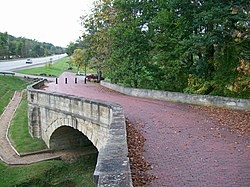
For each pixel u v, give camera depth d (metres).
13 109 38.31
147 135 12.40
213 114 17.58
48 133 24.98
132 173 8.17
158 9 31.05
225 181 7.82
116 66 35.06
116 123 10.34
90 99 18.28
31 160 22.92
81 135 26.67
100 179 5.04
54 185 20.81
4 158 22.94
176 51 27.14
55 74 77.94
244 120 15.83
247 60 24.38
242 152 10.47
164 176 8.08
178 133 12.92
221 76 25.77
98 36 45.31
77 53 67.12
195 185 7.52
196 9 24.09
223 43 23.59
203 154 10.10
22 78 61.34
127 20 33.62
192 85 27.81
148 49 31.30
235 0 21.95
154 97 25.50
